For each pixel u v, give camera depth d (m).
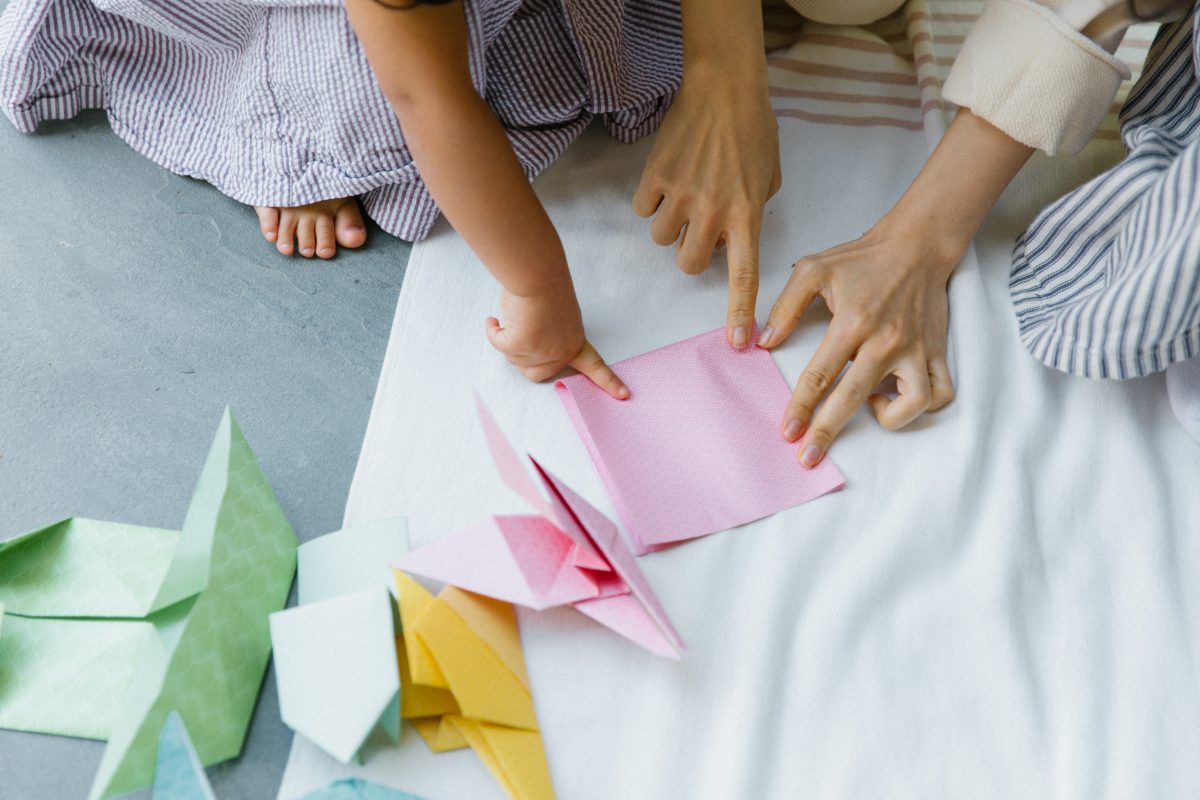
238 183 1.02
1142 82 0.96
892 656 0.78
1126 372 0.86
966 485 0.86
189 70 1.05
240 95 0.99
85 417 0.91
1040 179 1.08
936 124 1.08
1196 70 0.88
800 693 0.77
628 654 0.78
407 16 0.63
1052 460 0.89
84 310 0.97
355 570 0.80
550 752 0.73
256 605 0.77
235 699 0.74
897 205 0.97
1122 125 0.98
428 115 0.69
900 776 0.74
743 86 0.97
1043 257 0.96
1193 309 0.80
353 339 0.97
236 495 0.78
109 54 1.05
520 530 0.78
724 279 0.99
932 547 0.83
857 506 0.86
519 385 0.91
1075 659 0.79
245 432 0.91
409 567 0.77
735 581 0.81
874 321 0.89
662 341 0.95
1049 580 0.83
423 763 0.73
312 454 0.90
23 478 0.88
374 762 0.73
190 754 0.63
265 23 0.92
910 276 0.92
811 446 0.86
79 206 1.03
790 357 0.94
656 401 0.90
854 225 1.04
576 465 0.87
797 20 1.21
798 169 1.08
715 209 0.94
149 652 0.72
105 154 1.07
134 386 0.93
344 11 0.86
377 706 0.70
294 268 1.01
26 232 1.01
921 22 1.17
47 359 0.94
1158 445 0.91
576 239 1.01
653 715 0.75
